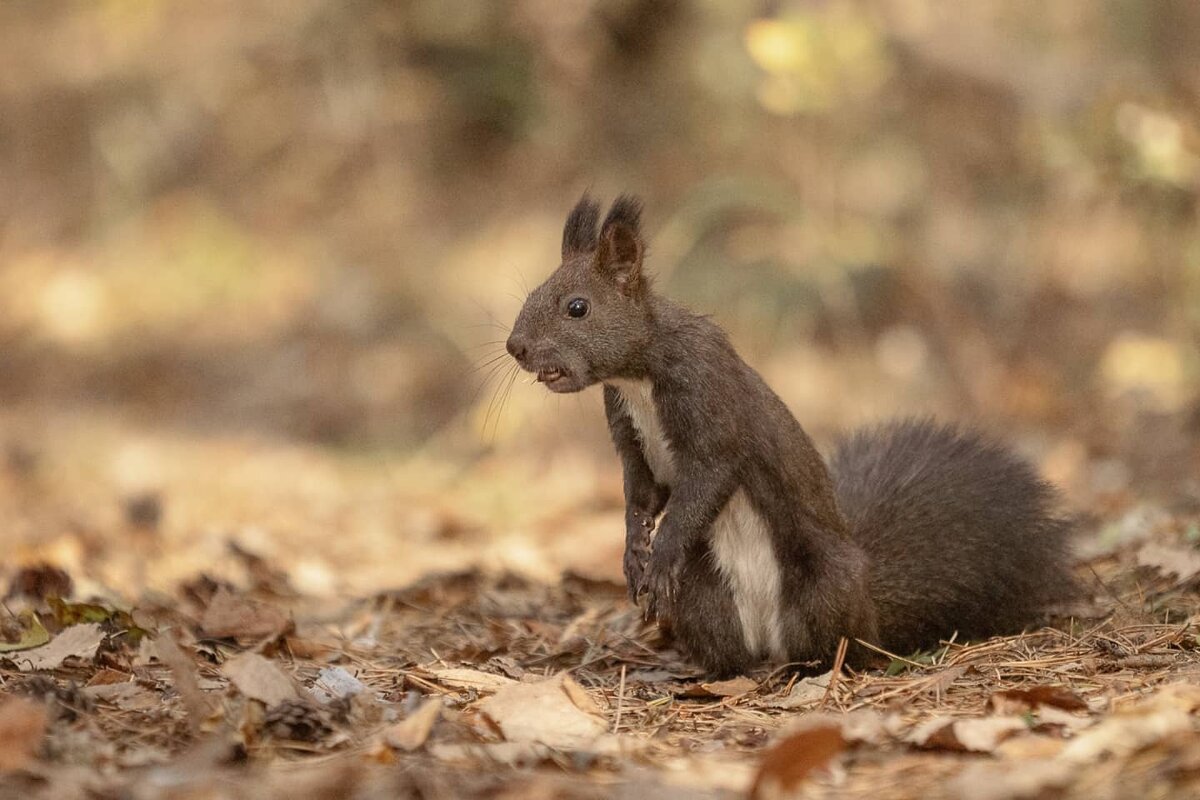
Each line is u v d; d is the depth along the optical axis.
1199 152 14.40
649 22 20.27
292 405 18.08
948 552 7.57
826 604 7.01
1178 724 5.04
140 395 18.78
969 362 16.09
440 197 20.36
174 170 21.62
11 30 24.14
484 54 20.80
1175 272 15.88
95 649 6.62
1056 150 14.83
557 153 20.17
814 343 17.03
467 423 16.64
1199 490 10.54
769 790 4.53
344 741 5.37
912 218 17.95
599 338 7.05
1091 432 13.75
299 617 8.68
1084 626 7.54
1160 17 18.00
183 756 5.14
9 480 15.21
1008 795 4.53
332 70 21.72
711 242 18.09
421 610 8.84
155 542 11.47
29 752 4.89
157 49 23.16
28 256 21.11
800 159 18.28
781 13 18.42
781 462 7.04
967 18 19.44
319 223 20.58
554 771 5.02
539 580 9.73
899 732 5.39
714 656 7.19
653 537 7.52
